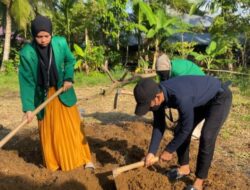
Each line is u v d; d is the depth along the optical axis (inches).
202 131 80.0
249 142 122.3
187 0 356.2
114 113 161.3
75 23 358.3
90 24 356.5
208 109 80.7
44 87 92.1
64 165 94.8
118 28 350.3
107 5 347.9
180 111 73.0
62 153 94.3
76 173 93.7
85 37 363.6
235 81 213.9
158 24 288.0
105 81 273.4
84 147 96.9
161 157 78.7
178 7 359.9
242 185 91.3
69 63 92.4
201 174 82.5
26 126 140.2
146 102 69.4
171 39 371.6
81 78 282.0
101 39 371.6
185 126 74.2
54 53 89.4
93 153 107.1
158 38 296.4
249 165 104.8
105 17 350.0
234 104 175.6
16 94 222.2
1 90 236.5
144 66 283.0
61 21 366.3
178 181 90.0
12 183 88.4
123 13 345.7
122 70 343.0
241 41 352.2
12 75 327.9
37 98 93.6
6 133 133.3
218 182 91.7
